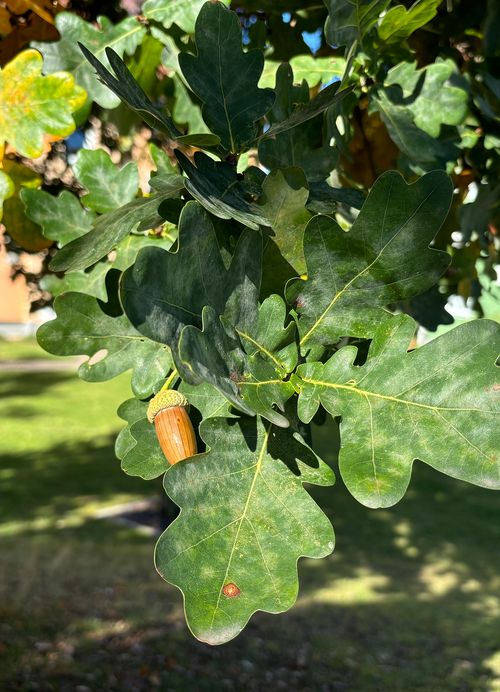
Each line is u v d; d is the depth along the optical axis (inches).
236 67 10.8
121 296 7.5
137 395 10.7
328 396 9.2
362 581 76.2
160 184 9.6
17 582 70.2
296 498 9.0
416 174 15.4
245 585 8.6
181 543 8.4
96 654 58.6
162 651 59.9
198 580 8.4
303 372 9.3
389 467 8.8
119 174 13.5
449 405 8.7
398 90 15.1
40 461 122.9
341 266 9.5
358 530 92.1
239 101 10.9
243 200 10.1
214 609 8.4
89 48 14.3
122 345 10.7
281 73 12.2
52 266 9.9
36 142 11.6
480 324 8.8
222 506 8.8
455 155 15.0
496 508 102.4
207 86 10.7
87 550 80.0
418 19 13.6
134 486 106.3
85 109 14.3
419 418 8.8
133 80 10.0
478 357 8.7
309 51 17.2
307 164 12.5
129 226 9.7
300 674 58.6
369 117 17.3
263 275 10.2
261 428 9.2
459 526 94.5
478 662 60.6
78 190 21.6
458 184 18.7
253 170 10.9
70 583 70.7
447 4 16.5
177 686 55.5
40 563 75.5
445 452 8.6
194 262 8.3
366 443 8.9
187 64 10.6
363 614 68.8
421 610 69.8
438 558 83.3
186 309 8.2
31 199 13.2
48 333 10.4
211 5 10.6
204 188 9.5
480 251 21.2
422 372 8.9
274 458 9.1
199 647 61.0
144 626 63.1
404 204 9.2
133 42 14.5
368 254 9.4
